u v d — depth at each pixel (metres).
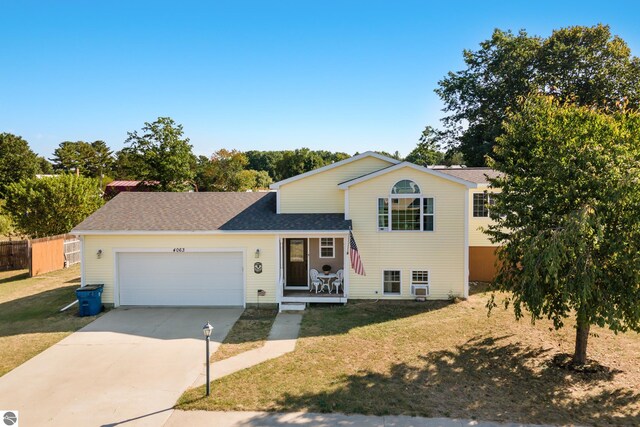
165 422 8.20
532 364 10.95
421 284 17.28
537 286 9.88
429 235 17.14
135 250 16.66
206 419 8.30
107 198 45.72
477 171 22.47
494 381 10.01
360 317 15.07
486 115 40.94
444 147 45.88
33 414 8.52
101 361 11.25
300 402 8.96
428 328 13.78
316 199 18.36
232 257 16.77
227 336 13.25
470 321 14.47
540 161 11.05
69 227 27.47
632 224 9.16
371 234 17.30
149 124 40.19
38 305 17.19
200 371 10.61
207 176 51.72
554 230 9.64
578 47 35.34
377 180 17.16
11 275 24.36
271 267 16.64
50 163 99.75
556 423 8.19
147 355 11.66
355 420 8.27
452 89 42.75
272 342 12.66
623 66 35.41
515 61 37.41
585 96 36.22
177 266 16.80
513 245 10.98
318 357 11.47
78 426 8.07
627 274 8.95
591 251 9.47
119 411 8.63
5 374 10.48
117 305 16.70
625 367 10.73
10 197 27.16
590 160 9.82
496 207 11.90
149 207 18.62
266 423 8.15
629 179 8.80
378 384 9.83
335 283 17.25
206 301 16.83
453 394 9.36
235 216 17.78
